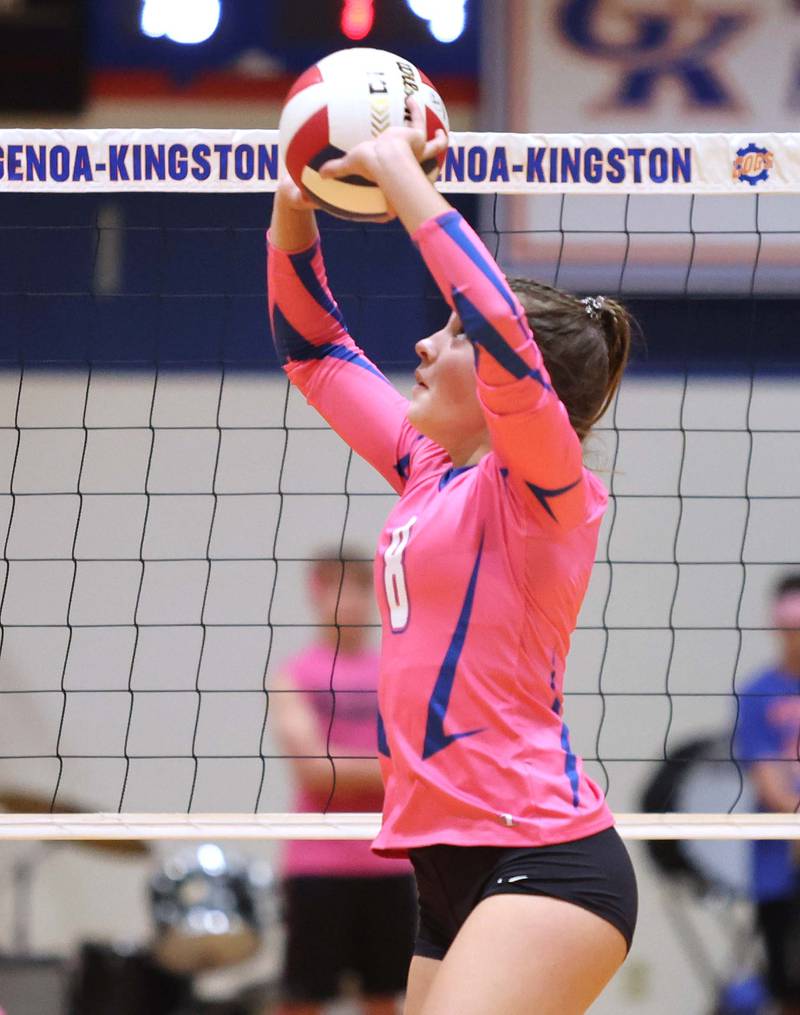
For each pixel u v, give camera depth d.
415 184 6.86
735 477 22.38
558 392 7.59
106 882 19.94
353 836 10.57
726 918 19.77
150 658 22.02
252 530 22.33
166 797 21.66
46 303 22.80
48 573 22.17
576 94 23.53
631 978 20.27
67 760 21.56
